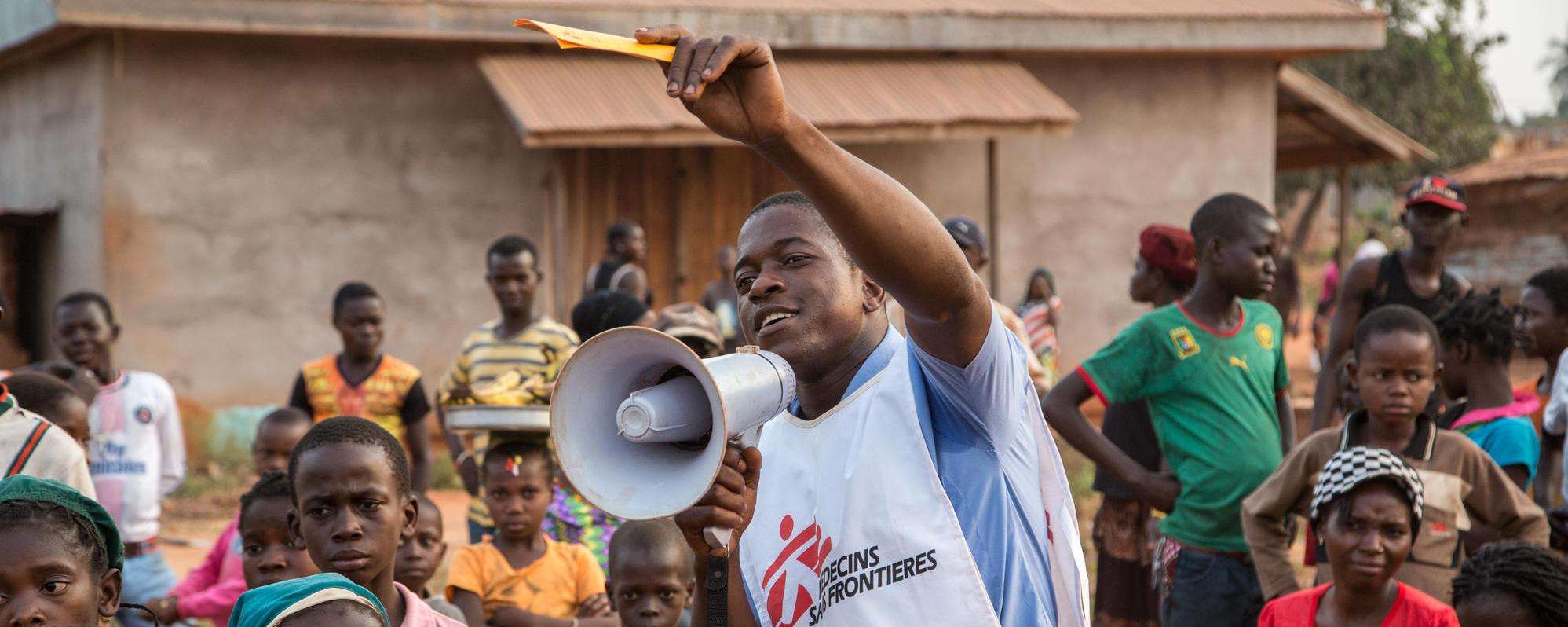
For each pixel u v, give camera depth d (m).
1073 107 15.87
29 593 2.69
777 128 1.91
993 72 14.97
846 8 14.47
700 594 2.32
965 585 2.26
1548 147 34.50
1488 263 26.64
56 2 11.84
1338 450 4.48
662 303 14.84
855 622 2.29
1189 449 4.93
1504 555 3.67
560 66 13.58
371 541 3.26
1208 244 4.98
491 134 13.97
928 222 2.04
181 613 5.05
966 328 2.18
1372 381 4.44
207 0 12.27
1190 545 4.92
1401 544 3.95
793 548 2.42
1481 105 29.83
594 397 2.11
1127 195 16.06
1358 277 6.24
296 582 2.68
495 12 13.20
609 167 14.56
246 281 13.21
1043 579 2.41
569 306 14.34
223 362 13.13
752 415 2.10
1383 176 28.86
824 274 2.35
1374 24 15.82
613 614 4.88
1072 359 15.89
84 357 6.25
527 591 4.85
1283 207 30.41
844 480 2.37
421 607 3.41
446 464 12.77
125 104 12.77
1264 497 4.61
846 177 1.96
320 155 13.44
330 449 3.27
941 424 2.41
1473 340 5.11
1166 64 16.12
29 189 14.42
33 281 14.20
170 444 6.51
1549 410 5.18
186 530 10.21
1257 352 5.00
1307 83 16.64
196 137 13.02
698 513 2.12
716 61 1.82
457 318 13.88
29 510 2.75
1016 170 15.77
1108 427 5.86
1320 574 4.49
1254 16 15.53
